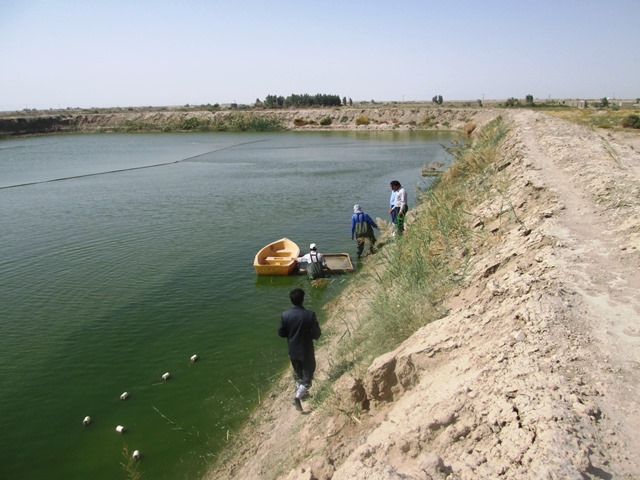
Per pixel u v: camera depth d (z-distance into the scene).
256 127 101.94
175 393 8.87
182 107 138.00
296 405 7.52
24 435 7.85
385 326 7.23
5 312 12.42
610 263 6.03
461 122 86.25
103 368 9.76
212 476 6.77
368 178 33.44
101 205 25.78
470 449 3.61
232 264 15.82
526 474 3.11
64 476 6.98
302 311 7.49
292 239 18.75
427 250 9.68
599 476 3.04
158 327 11.46
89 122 111.88
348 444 5.42
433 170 31.83
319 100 141.62
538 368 4.20
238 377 9.30
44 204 26.25
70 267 15.80
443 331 5.72
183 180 34.38
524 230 7.90
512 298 5.71
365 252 16.09
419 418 4.25
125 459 7.26
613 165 11.39
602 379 3.94
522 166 12.73
